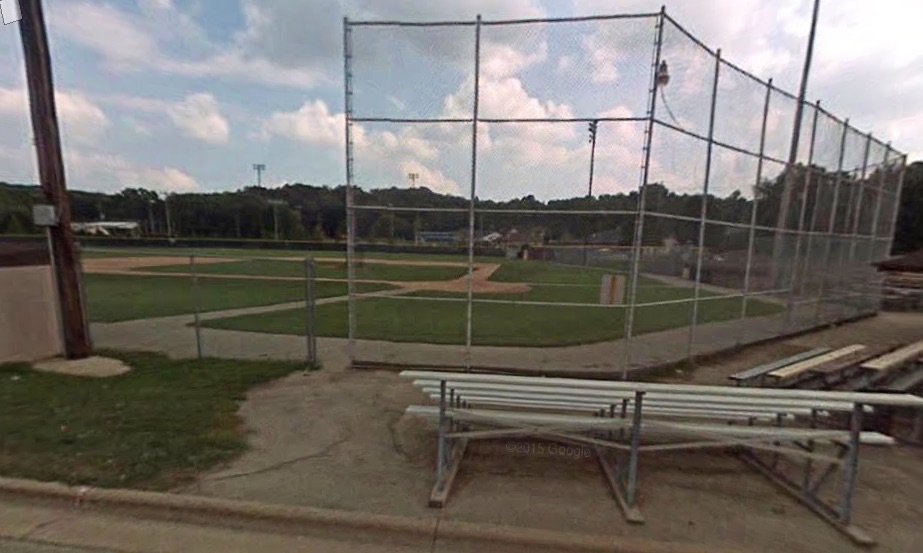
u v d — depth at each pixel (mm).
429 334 9250
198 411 4727
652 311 9992
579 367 6570
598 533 2906
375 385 5742
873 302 13000
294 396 5316
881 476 3760
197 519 3059
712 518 3107
